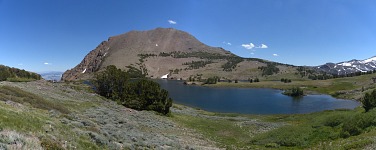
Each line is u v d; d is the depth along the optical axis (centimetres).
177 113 7269
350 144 2455
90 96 6506
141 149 2192
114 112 4672
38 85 6262
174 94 16662
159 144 2653
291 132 3791
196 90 19638
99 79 7969
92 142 1894
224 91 19050
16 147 1228
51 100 4212
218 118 7125
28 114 2091
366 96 5509
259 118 7619
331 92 17650
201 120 6256
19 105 2662
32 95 3456
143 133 3212
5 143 1239
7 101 2638
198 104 12262
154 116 5566
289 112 10256
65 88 7075
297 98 15012
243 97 15288
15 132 1398
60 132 1816
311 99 14512
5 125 1475
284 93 17050
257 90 19975
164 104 6562
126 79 7988
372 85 17500
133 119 4422
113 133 2423
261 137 3869
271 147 3372
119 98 7506
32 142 1355
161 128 4206
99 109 4569
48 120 2141
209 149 3016
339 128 3597
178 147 2758
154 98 6588
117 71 8025
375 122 3145
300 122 6028
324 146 2838
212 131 4762
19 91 3406
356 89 16825
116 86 7888
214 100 13800
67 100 4800
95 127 2428
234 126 5422
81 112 3759
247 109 10950
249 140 3950
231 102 13088
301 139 3462
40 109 2956
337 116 4066
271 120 6906
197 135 4144
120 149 1989
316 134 3575
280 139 3556
